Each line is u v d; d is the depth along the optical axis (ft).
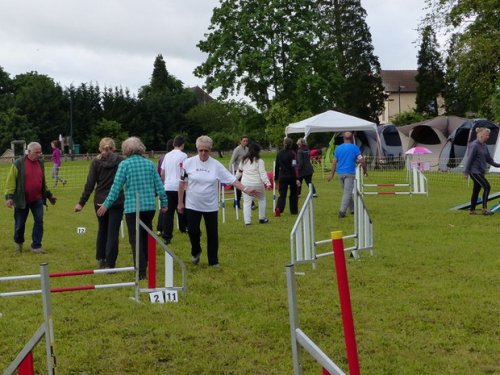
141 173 27.71
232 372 15.96
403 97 309.22
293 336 10.50
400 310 20.98
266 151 214.48
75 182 94.68
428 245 33.65
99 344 18.28
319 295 23.41
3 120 233.96
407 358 16.61
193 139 255.91
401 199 61.31
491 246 32.81
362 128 82.28
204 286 25.45
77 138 244.01
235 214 50.83
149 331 19.54
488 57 101.65
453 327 19.08
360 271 27.40
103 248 30.50
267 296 23.53
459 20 107.45
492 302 21.75
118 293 24.70
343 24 202.49
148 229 23.11
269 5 146.61
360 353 17.04
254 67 148.25
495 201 56.44
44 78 304.09
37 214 34.94
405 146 107.76
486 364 16.12
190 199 29.30
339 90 158.71
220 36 148.87
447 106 223.71
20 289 25.95
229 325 19.94
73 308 22.27
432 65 232.53
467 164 45.88
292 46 145.07
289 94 149.69
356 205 30.07
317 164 123.54
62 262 31.86
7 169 130.00
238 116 155.84
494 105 104.58
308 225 27.99
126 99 250.78
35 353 17.48
